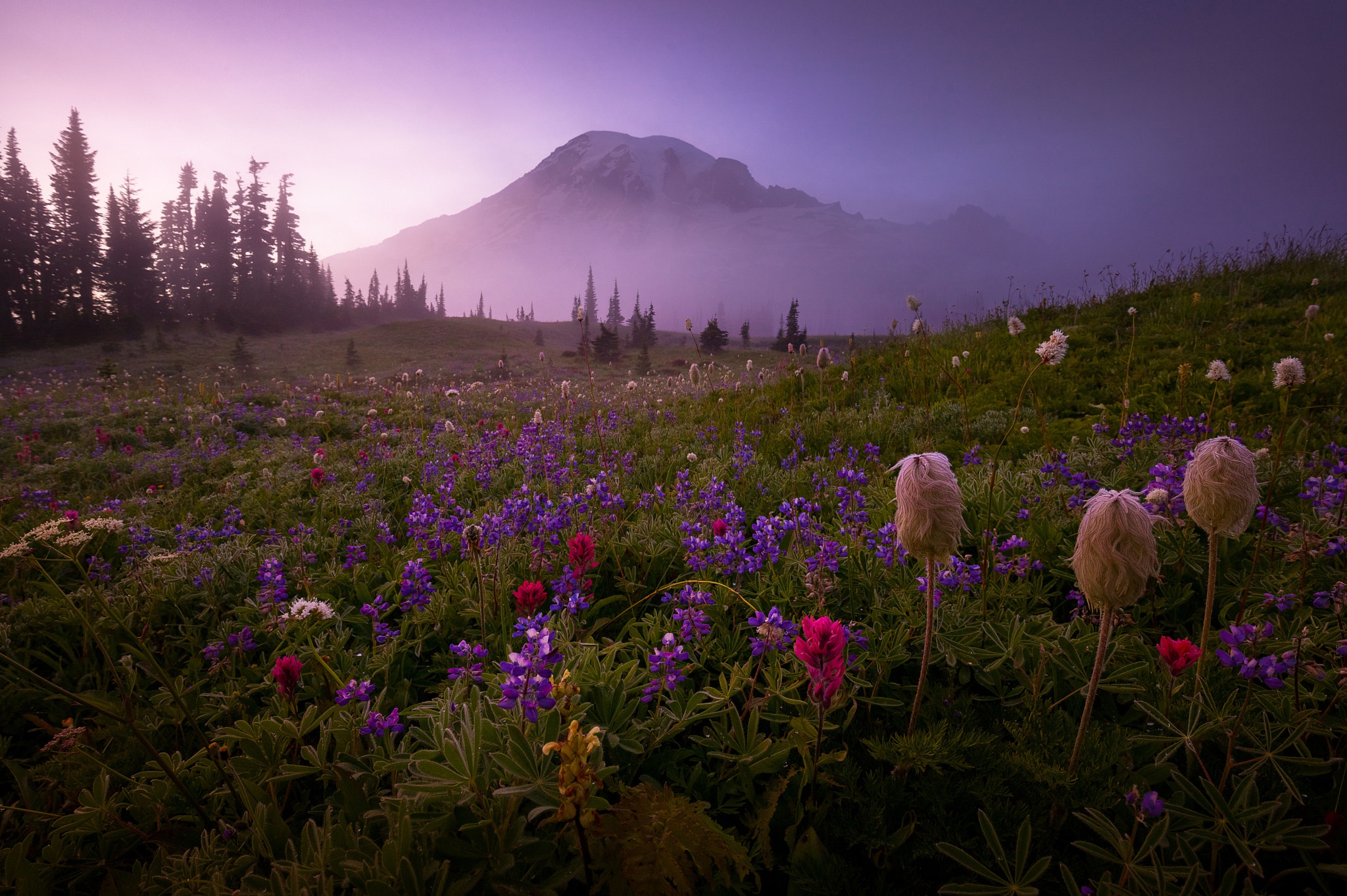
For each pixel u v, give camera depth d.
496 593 3.95
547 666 2.11
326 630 3.82
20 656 3.73
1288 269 13.35
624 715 2.40
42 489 9.21
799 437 7.88
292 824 2.47
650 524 4.82
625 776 2.31
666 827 1.80
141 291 128.38
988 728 2.56
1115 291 14.46
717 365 18.02
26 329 106.62
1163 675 2.46
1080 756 2.11
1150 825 1.93
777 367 14.07
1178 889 1.66
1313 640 2.22
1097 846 1.78
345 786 2.19
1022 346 11.18
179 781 2.52
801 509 4.27
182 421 14.87
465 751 2.02
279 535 5.84
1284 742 2.08
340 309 164.50
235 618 4.32
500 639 3.55
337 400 18.47
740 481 6.27
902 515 2.06
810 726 2.20
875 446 6.63
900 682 2.83
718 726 2.51
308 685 3.23
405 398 17.53
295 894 1.73
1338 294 11.09
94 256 125.62
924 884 1.98
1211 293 12.35
